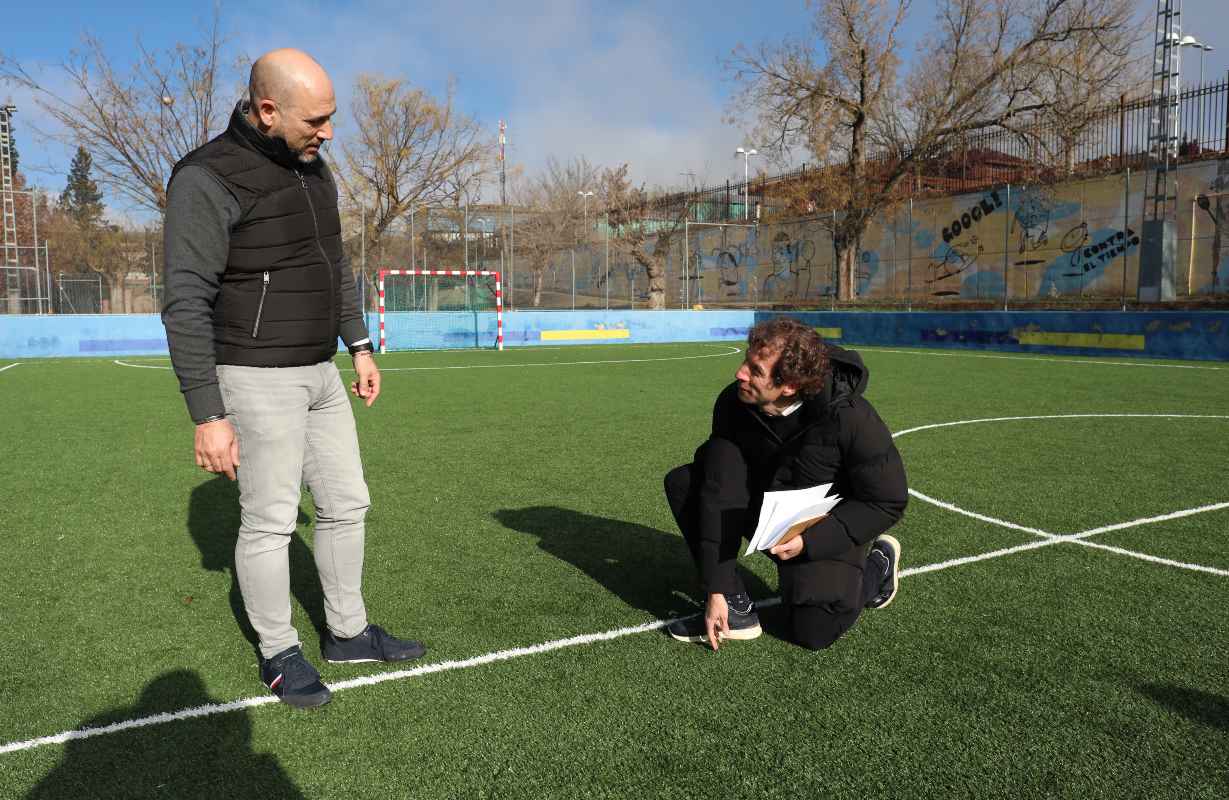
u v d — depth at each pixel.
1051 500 5.04
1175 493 5.21
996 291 24.31
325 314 2.55
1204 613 3.27
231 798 2.07
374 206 29.66
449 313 22.58
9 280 25.70
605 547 4.16
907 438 7.21
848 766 2.20
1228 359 15.20
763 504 2.55
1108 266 21.56
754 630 3.02
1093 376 12.74
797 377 2.47
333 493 2.72
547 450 6.79
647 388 11.70
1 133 28.11
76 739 2.34
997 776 2.16
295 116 2.29
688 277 30.33
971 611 3.29
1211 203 19.45
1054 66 25.27
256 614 2.57
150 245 26.66
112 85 25.19
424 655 2.89
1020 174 26.44
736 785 2.12
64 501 5.11
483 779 2.14
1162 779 2.14
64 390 11.43
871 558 3.20
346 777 2.15
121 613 3.30
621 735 2.36
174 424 8.27
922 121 27.05
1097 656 2.88
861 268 28.59
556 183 43.38
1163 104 18.50
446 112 29.25
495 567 3.85
